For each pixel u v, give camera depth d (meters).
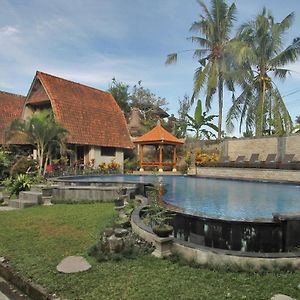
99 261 5.00
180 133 32.09
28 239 6.32
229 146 22.61
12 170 16.80
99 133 24.31
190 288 4.05
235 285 4.14
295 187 14.09
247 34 23.42
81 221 7.80
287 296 3.81
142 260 5.04
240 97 23.75
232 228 5.86
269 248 5.66
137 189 11.52
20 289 4.44
